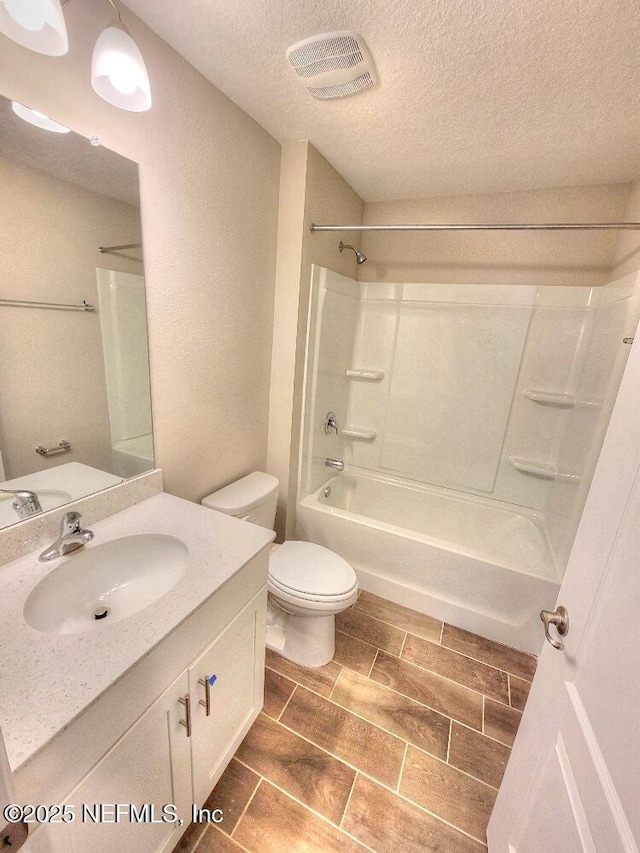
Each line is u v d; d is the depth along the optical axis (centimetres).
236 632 108
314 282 196
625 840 47
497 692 156
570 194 201
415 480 262
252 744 130
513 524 224
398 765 127
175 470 151
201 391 156
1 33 79
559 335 212
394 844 107
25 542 99
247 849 104
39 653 70
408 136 161
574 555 79
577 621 73
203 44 114
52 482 107
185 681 89
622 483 64
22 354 95
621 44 103
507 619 180
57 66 90
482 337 227
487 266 225
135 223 116
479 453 241
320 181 186
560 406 217
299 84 130
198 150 132
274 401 206
